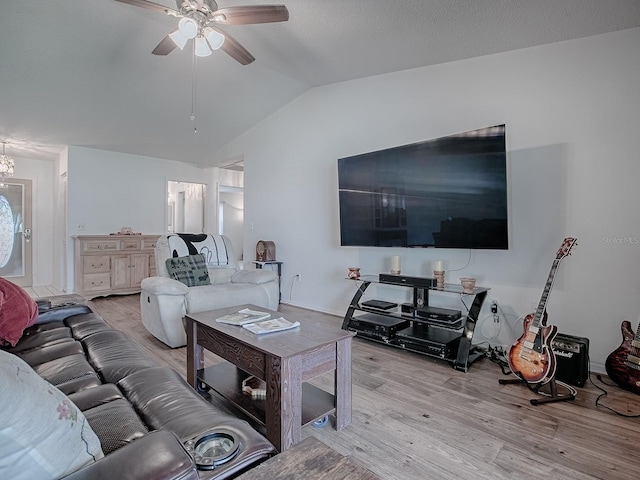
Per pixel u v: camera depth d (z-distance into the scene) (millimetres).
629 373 2232
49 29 2869
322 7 2426
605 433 1783
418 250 3473
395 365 2703
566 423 1876
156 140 5449
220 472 797
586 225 2551
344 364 1837
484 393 2230
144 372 1422
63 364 1557
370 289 3875
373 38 2809
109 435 936
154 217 6266
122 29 2918
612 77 2439
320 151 4371
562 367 2371
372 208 3475
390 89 3650
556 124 2658
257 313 2295
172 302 2957
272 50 3205
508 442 1706
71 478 633
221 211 8656
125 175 5934
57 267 6094
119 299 5113
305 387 2096
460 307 3207
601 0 2088
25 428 607
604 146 2477
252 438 926
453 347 2779
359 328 3232
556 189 2668
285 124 4812
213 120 4992
